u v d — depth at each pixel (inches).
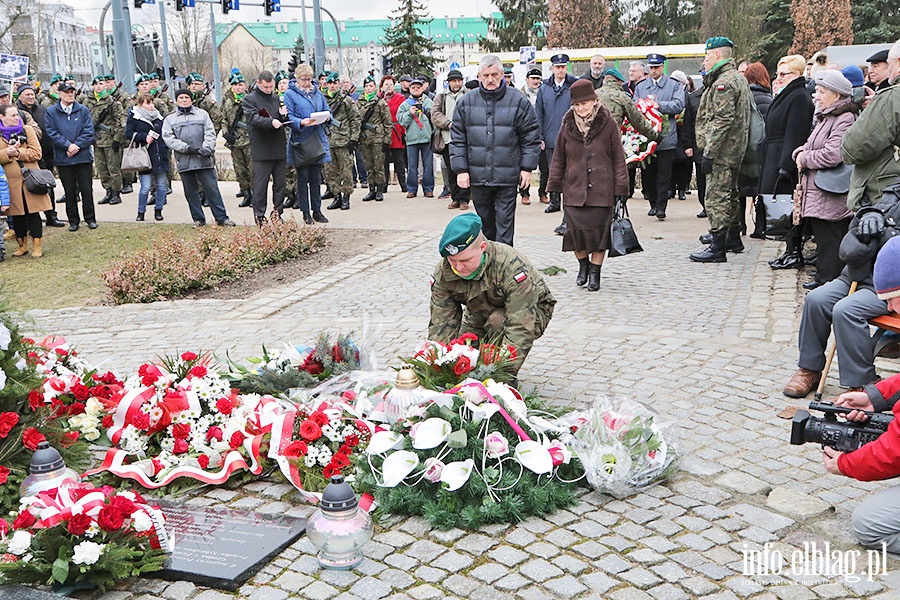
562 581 134.8
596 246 321.4
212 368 211.8
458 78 543.2
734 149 358.6
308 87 486.9
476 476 155.9
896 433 137.3
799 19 1595.7
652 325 278.2
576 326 279.0
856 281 202.2
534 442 163.3
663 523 152.2
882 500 141.8
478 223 190.7
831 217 294.7
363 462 167.0
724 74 355.3
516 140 338.0
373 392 187.6
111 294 355.3
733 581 134.1
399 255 415.8
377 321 298.7
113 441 182.9
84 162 501.7
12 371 172.7
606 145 313.9
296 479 168.4
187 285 358.0
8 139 429.7
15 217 443.2
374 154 607.8
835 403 158.9
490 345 191.6
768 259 374.6
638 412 172.9
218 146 1069.8
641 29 2006.6
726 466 174.7
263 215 485.1
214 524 156.1
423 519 156.1
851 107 288.7
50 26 1991.9
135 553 136.7
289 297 342.6
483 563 140.9
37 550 134.7
